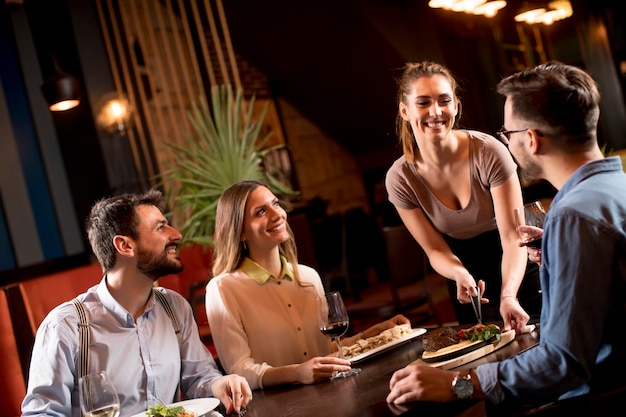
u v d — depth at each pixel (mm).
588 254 1435
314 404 1694
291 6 8695
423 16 8734
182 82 7926
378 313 4398
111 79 6441
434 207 2717
